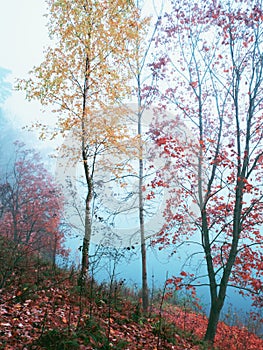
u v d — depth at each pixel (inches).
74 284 368.8
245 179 426.0
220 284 434.3
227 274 433.1
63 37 400.2
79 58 413.7
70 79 413.1
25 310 256.1
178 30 523.5
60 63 407.2
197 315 567.2
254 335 511.2
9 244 455.5
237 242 439.8
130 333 289.4
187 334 368.8
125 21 416.8
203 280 1032.2
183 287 460.4
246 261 459.2
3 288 288.8
